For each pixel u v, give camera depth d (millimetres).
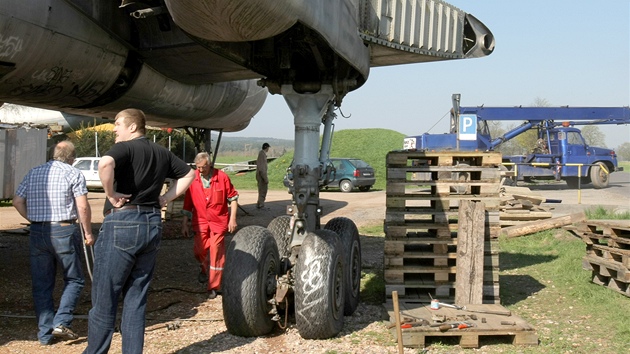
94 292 4020
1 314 5902
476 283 5918
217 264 6629
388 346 4941
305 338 5129
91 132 33000
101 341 4023
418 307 5809
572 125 25109
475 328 4980
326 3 4918
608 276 6863
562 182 29453
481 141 24797
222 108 11453
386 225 6188
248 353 4770
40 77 6742
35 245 5098
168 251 9898
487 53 8992
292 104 6137
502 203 12062
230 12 4078
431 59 8117
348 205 18594
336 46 5336
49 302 5094
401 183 6188
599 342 5062
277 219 6562
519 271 7992
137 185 4047
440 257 6160
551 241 10109
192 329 5461
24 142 12375
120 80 7891
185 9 4117
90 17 6785
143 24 7504
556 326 5555
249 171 39969
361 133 43719
